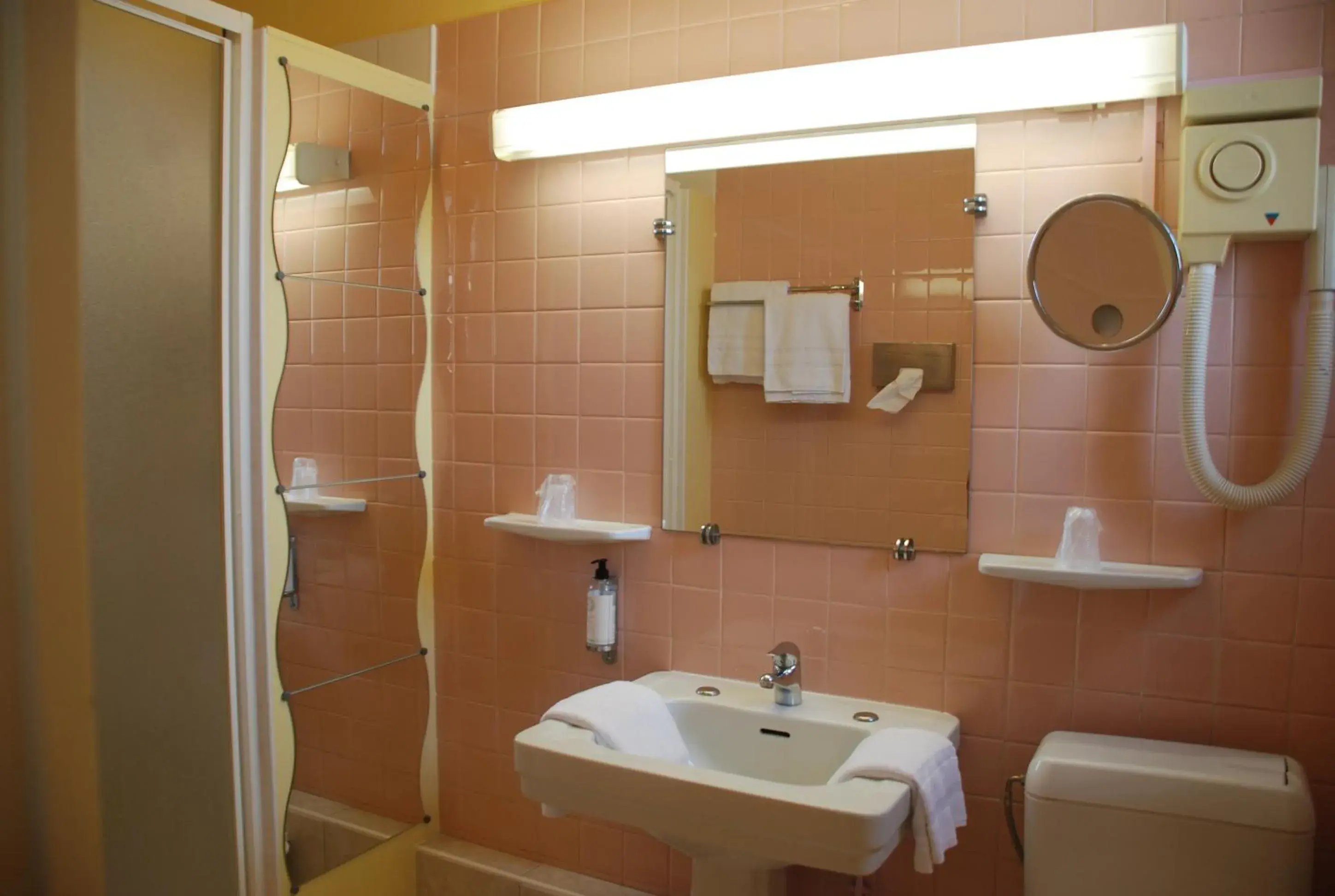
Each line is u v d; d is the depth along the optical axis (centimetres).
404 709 219
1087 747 152
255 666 187
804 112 173
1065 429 164
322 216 195
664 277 195
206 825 180
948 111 165
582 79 202
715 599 193
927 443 173
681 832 145
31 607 156
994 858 172
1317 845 152
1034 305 156
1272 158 142
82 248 159
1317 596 150
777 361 184
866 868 132
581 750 152
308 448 194
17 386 153
